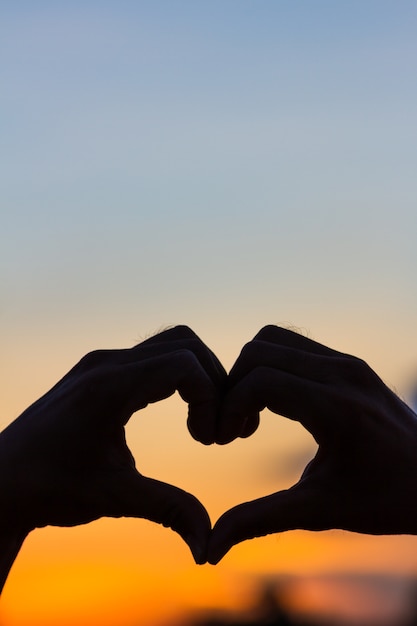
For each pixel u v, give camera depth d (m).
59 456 1.01
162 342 1.08
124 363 1.05
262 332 1.15
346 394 1.01
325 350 1.13
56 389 1.07
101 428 1.01
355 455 1.00
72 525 1.03
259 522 0.99
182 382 1.00
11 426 1.04
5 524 1.01
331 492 1.00
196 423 1.02
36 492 1.00
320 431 1.01
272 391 1.01
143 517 1.00
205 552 0.97
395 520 0.99
